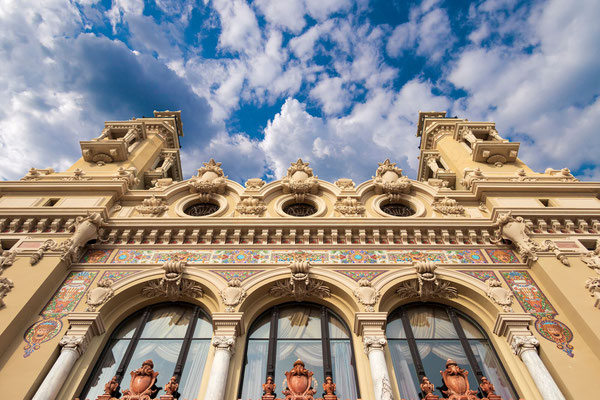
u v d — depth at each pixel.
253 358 10.83
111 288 11.97
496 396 9.36
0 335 10.11
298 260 12.85
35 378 9.55
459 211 15.31
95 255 13.25
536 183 15.88
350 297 11.77
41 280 11.69
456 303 12.12
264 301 12.19
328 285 12.21
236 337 10.98
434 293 12.23
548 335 10.64
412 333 11.48
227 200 16.31
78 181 16.02
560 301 11.38
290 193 16.67
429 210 15.81
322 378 10.28
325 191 16.72
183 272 12.48
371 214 15.49
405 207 16.41
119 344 11.30
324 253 13.30
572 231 13.74
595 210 13.95
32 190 15.80
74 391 9.75
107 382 10.29
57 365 9.84
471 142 22.39
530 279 12.38
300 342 11.27
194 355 10.86
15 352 10.16
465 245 13.59
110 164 20.39
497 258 13.17
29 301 11.06
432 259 13.09
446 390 9.95
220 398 9.33
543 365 9.87
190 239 13.81
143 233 13.88
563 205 15.22
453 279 12.30
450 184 21.00
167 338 11.41
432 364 10.69
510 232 13.31
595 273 11.88
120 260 13.06
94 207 14.05
